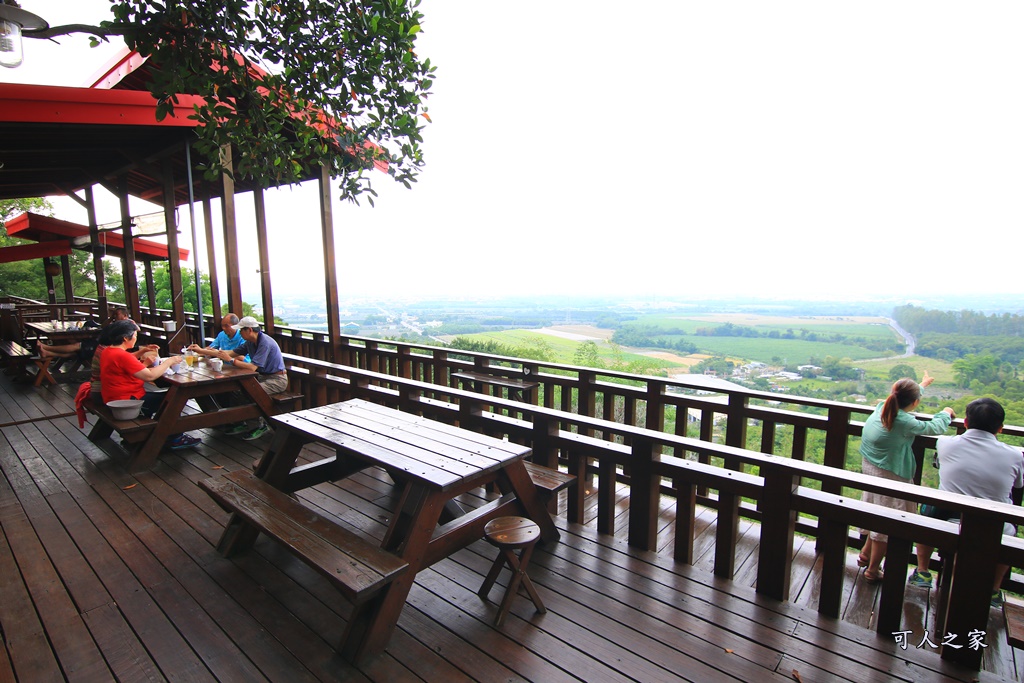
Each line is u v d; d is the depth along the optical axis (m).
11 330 9.19
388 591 2.01
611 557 2.68
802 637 2.09
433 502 2.14
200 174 8.48
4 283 22.77
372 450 2.45
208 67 2.79
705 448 2.46
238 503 2.46
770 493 2.27
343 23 3.09
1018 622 2.22
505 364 5.66
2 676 1.90
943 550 1.90
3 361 8.28
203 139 2.93
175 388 4.03
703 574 2.52
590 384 4.52
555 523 3.05
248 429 4.74
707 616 2.22
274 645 2.06
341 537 2.15
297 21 2.97
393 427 2.84
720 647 2.03
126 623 2.19
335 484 3.62
